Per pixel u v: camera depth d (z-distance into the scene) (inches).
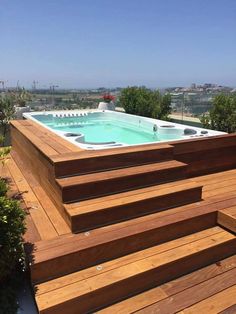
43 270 81.4
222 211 108.7
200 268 96.4
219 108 257.4
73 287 79.1
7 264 76.1
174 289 86.7
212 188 137.3
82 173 113.4
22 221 82.0
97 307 79.7
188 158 153.3
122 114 278.2
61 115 285.6
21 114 283.6
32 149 150.7
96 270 86.0
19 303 79.1
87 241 89.6
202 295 84.0
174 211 109.8
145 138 214.7
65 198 102.3
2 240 74.7
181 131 195.5
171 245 98.7
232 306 79.8
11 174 162.7
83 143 142.3
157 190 114.3
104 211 98.6
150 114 324.8
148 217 105.3
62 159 110.0
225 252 101.6
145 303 81.4
